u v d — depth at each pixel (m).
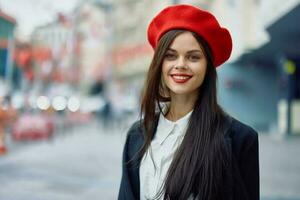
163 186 1.65
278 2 11.41
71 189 6.62
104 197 6.14
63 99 19.16
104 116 19.86
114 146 13.02
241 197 1.62
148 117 1.81
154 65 1.73
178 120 1.76
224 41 1.71
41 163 9.13
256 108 21.61
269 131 19.94
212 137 1.66
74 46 21.94
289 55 17.09
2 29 13.89
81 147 12.52
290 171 8.54
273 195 6.34
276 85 21.52
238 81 21.53
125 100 27.19
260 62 21.16
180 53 1.69
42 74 18.48
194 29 1.66
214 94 1.74
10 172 7.96
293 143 14.41
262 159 10.31
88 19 23.45
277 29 13.07
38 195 6.17
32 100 15.66
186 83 1.70
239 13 17.44
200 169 1.62
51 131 13.65
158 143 1.75
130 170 1.79
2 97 10.98
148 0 41.09
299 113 17.05
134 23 45.66
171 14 1.69
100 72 39.88
